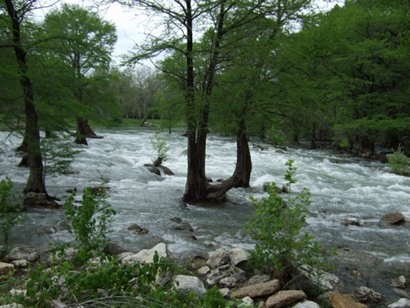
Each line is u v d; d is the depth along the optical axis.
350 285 7.12
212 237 9.84
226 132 13.21
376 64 29.25
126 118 66.50
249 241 9.55
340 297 6.10
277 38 12.17
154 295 4.07
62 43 12.42
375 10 27.42
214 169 21.31
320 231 10.62
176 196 14.28
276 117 13.94
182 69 12.95
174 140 35.75
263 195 14.98
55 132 14.52
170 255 7.97
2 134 23.62
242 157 15.77
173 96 13.28
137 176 17.75
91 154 23.62
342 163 26.47
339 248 9.18
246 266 7.36
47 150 12.43
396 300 6.65
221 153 28.09
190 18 12.12
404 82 31.02
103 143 31.08
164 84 14.03
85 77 24.19
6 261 7.39
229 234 10.14
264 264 6.89
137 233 9.60
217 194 13.66
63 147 13.97
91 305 4.02
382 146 37.81
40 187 12.19
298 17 12.42
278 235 6.57
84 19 29.08
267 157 26.52
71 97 12.84
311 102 13.20
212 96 12.37
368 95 30.14
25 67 11.24
